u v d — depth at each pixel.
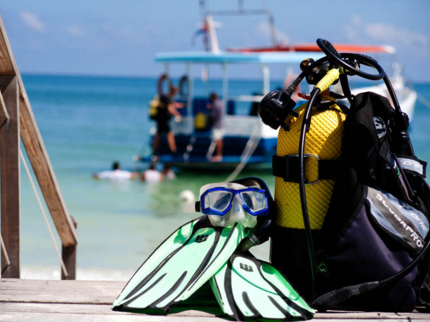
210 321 2.62
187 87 15.39
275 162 2.93
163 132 15.17
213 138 14.86
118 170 15.21
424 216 2.78
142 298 2.76
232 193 2.85
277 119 2.85
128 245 8.09
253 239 2.88
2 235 3.59
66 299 2.95
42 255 7.34
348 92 2.96
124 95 86.00
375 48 15.55
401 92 17.34
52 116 40.41
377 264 2.66
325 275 2.76
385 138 2.77
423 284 2.88
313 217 2.81
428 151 21.78
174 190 13.35
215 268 2.71
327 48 2.76
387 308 2.75
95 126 32.25
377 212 2.69
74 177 14.89
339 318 2.67
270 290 2.74
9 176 3.54
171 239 3.07
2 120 3.48
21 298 2.96
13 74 3.44
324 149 2.78
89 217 10.05
